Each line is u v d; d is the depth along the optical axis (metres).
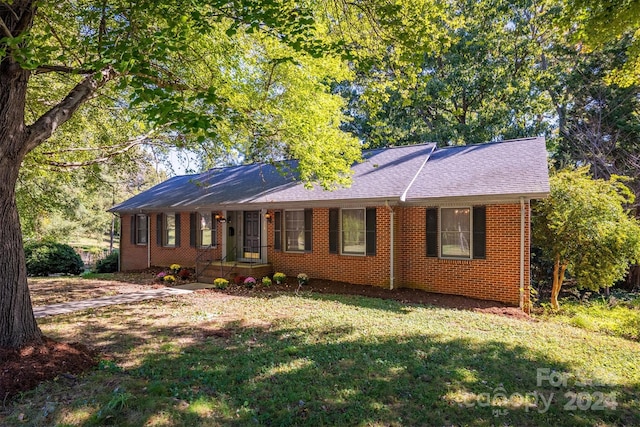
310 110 8.57
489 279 10.05
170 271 15.08
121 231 18.62
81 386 4.22
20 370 4.33
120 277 14.94
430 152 13.41
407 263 11.41
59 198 18.30
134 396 3.97
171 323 7.41
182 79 7.62
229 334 6.60
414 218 11.30
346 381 4.53
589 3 5.76
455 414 3.81
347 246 12.20
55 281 13.99
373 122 9.06
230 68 7.92
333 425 3.57
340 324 7.25
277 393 4.19
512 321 7.90
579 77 19.00
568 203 10.15
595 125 19.08
